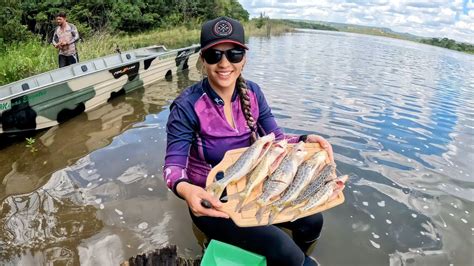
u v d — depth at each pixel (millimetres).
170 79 4008
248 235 1050
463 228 1363
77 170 1741
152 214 1392
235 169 963
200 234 1290
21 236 1255
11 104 2082
